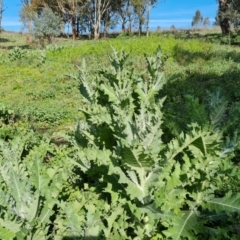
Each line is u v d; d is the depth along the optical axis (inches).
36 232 123.3
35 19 1299.2
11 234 121.2
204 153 137.6
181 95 404.5
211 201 139.9
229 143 148.5
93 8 1849.2
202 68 544.4
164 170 135.5
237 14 1155.3
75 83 516.7
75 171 183.6
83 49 799.1
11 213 128.3
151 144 132.2
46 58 754.2
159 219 133.9
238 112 191.6
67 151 241.4
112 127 146.1
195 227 132.7
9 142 264.2
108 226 134.6
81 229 132.1
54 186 149.8
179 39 863.7
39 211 136.8
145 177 130.8
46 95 473.4
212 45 768.3
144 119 139.9
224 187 169.6
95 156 144.9
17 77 601.0
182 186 135.4
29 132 298.2
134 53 727.7
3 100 462.6
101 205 149.3
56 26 1300.4
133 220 139.0
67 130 337.4
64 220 134.8
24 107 403.9
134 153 120.6
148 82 173.3
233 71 509.0
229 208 135.3
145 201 129.2
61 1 1791.3
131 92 169.6
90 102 183.6
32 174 152.3
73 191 171.5
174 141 137.6
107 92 165.0
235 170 153.0
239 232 148.1
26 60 747.4
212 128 145.9
